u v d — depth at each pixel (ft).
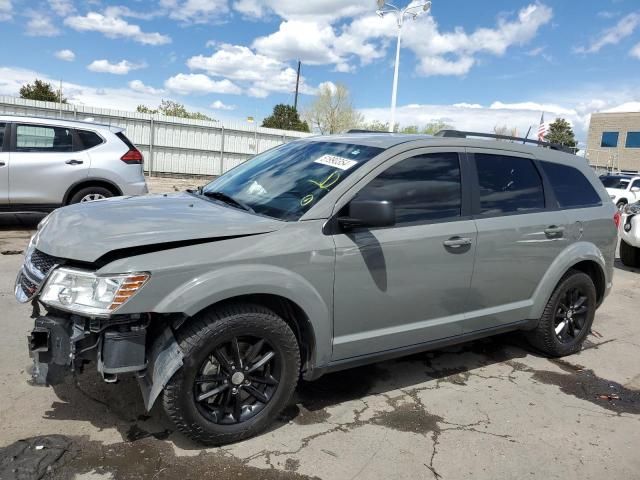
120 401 11.04
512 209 13.44
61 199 26.94
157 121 72.54
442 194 12.14
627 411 12.40
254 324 9.57
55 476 8.63
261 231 9.84
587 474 9.78
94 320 8.73
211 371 9.55
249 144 80.53
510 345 16.28
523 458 10.14
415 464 9.69
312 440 10.23
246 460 9.43
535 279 14.02
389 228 11.16
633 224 28.55
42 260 9.55
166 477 8.82
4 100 62.03
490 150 13.35
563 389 13.38
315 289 10.16
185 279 8.90
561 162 15.17
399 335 11.60
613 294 23.59
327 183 11.00
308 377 10.74
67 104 66.18
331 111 162.71
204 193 13.10
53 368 9.03
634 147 177.37
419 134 13.47
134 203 11.53
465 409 11.93
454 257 12.05
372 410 11.59
